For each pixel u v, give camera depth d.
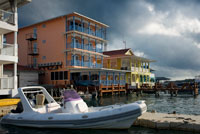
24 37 39.66
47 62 36.00
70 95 10.45
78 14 33.19
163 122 9.51
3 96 17.48
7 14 20.81
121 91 37.41
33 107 11.23
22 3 19.53
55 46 35.19
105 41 40.47
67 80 32.91
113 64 44.22
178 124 9.27
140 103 9.44
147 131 9.30
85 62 35.25
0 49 17.23
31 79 32.12
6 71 27.88
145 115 10.96
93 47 39.25
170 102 23.34
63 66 33.69
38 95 11.36
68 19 34.34
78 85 30.70
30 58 38.25
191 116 10.63
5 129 10.15
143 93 38.41
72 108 10.05
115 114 9.06
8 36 41.28
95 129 9.49
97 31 39.09
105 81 32.72
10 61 17.70
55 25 35.47
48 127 9.87
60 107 11.34
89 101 23.88
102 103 21.88
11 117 10.95
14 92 17.03
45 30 36.81
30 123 10.24
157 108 18.25
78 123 9.38
